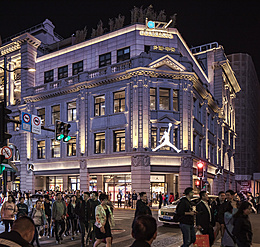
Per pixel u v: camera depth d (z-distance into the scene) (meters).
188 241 8.06
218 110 44.41
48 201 13.20
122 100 30.69
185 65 30.84
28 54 39.31
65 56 37.28
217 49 48.09
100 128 31.41
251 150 81.00
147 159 28.27
